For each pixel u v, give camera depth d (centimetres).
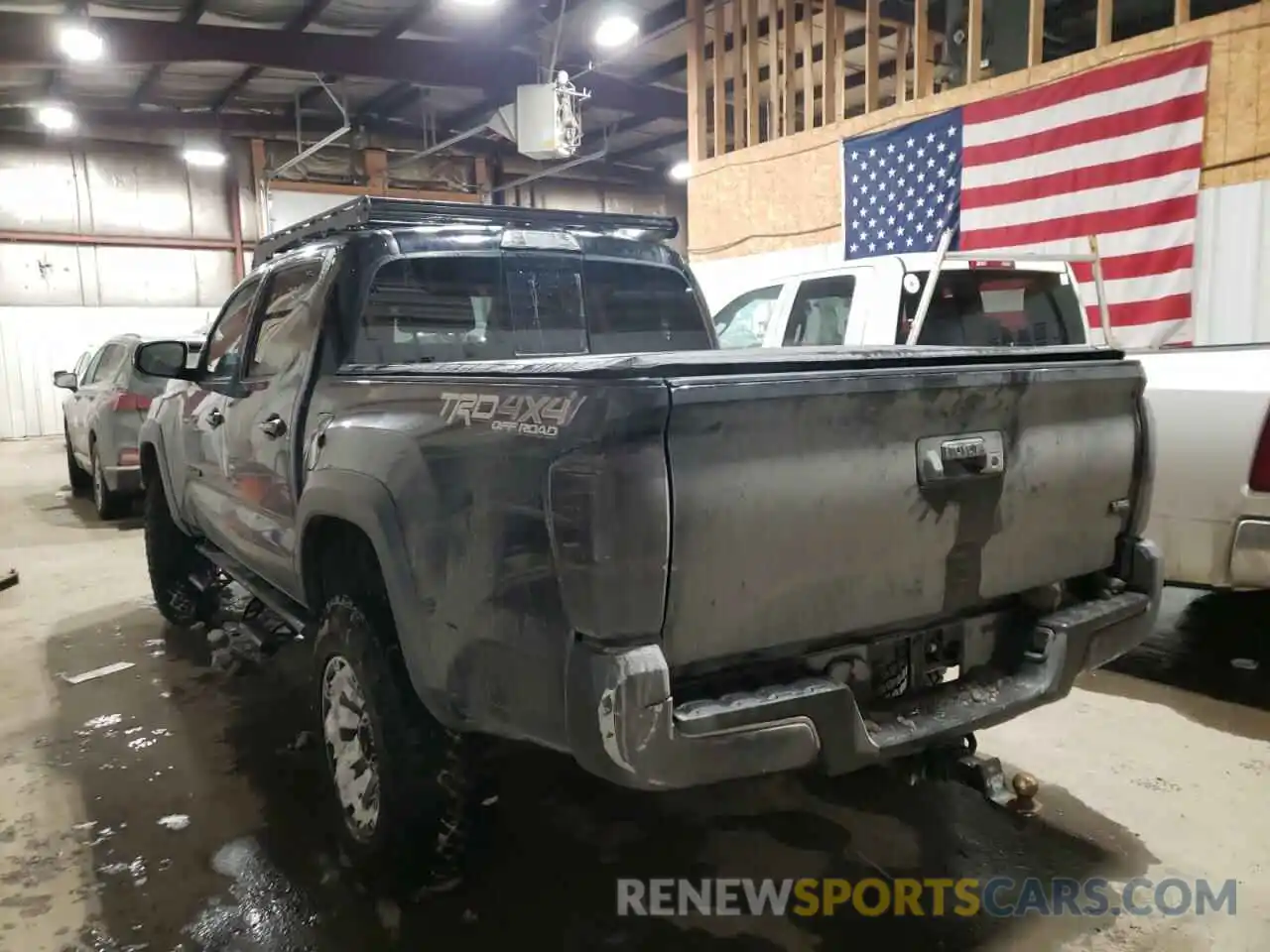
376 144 1817
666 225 380
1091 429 244
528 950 231
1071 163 710
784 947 231
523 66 1358
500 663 192
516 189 2006
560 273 339
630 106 1471
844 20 1091
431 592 210
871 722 205
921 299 443
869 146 859
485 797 259
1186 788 305
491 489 190
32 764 346
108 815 305
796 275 543
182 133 1717
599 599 166
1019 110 739
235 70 1405
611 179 2105
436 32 1251
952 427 212
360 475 237
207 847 284
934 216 811
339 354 285
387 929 240
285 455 298
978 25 776
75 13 1071
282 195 1784
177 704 402
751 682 189
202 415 396
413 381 231
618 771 165
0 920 249
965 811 296
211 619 511
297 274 324
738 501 176
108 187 1697
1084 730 349
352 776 260
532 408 183
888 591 205
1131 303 682
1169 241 660
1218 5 882
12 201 1631
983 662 234
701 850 276
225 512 374
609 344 352
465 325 314
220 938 239
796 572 187
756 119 1014
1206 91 635
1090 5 905
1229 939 231
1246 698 375
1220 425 353
